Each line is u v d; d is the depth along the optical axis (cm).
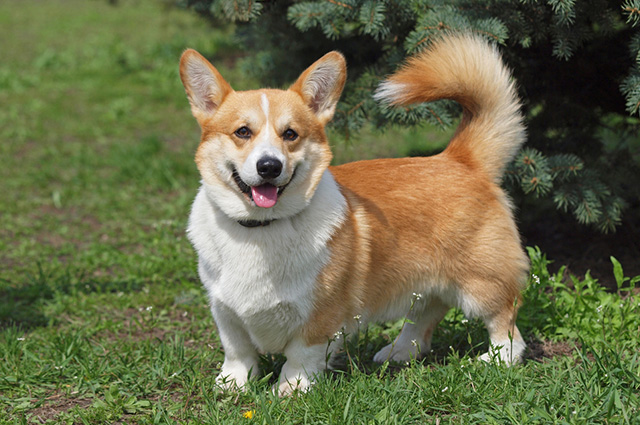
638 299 394
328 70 324
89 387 340
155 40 1477
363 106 468
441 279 353
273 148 295
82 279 522
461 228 345
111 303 475
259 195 295
